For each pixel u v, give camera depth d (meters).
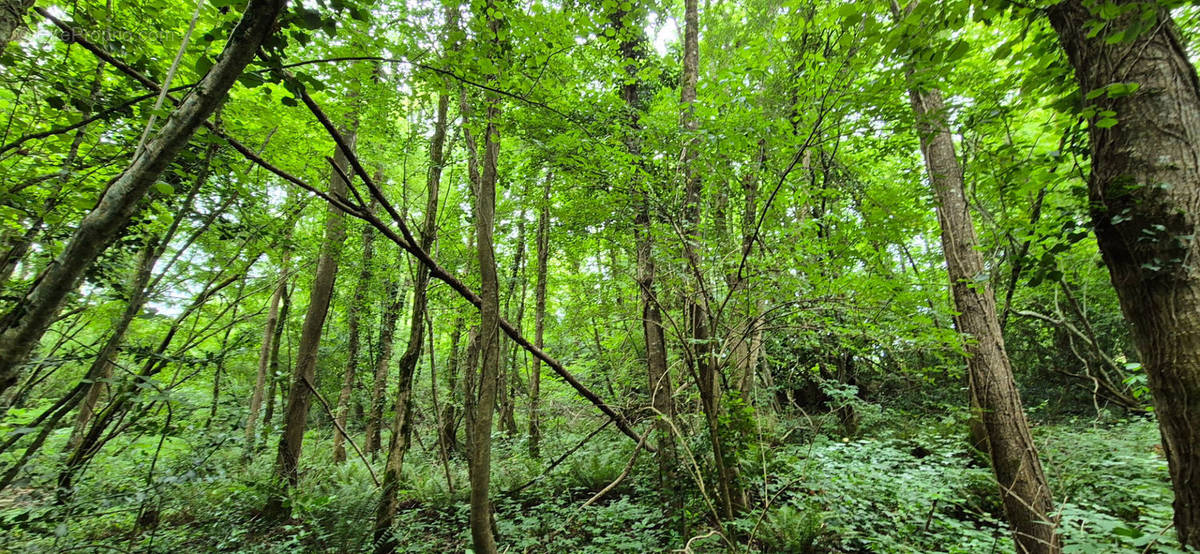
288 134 5.10
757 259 4.27
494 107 4.02
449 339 11.31
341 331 12.89
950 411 7.65
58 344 3.64
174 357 3.44
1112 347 8.62
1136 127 2.30
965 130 3.88
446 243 7.93
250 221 4.82
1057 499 4.96
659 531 4.76
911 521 4.67
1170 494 4.27
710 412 4.00
